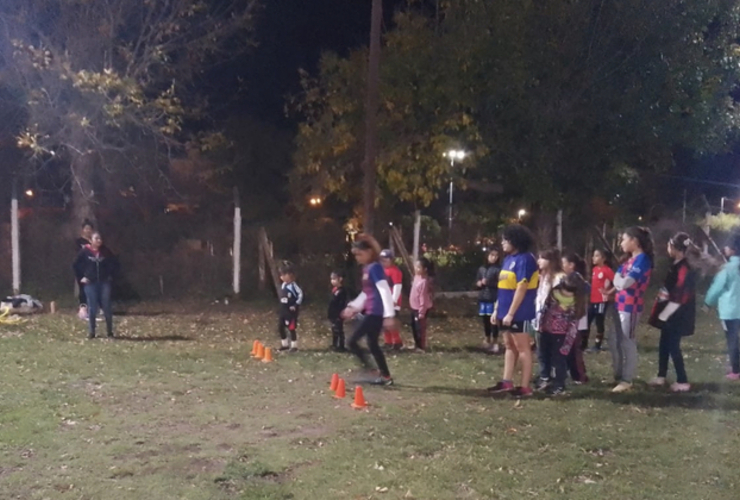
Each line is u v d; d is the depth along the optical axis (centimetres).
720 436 717
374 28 1521
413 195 1850
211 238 1888
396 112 1881
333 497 569
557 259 897
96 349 1138
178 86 1880
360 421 763
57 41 1748
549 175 1944
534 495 571
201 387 912
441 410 805
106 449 675
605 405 827
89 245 1265
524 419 770
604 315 1209
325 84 2036
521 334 864
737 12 2070
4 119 1853
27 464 639
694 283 897
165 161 2042
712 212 3198
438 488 582
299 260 1909
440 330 1434
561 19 1866
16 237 1695
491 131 1895
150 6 1758
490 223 2056
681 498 568
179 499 568
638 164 2281
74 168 1827
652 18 1930
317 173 2052
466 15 1850
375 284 907
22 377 948
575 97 1905
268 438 709
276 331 1375
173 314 1569
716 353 1180
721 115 2138
